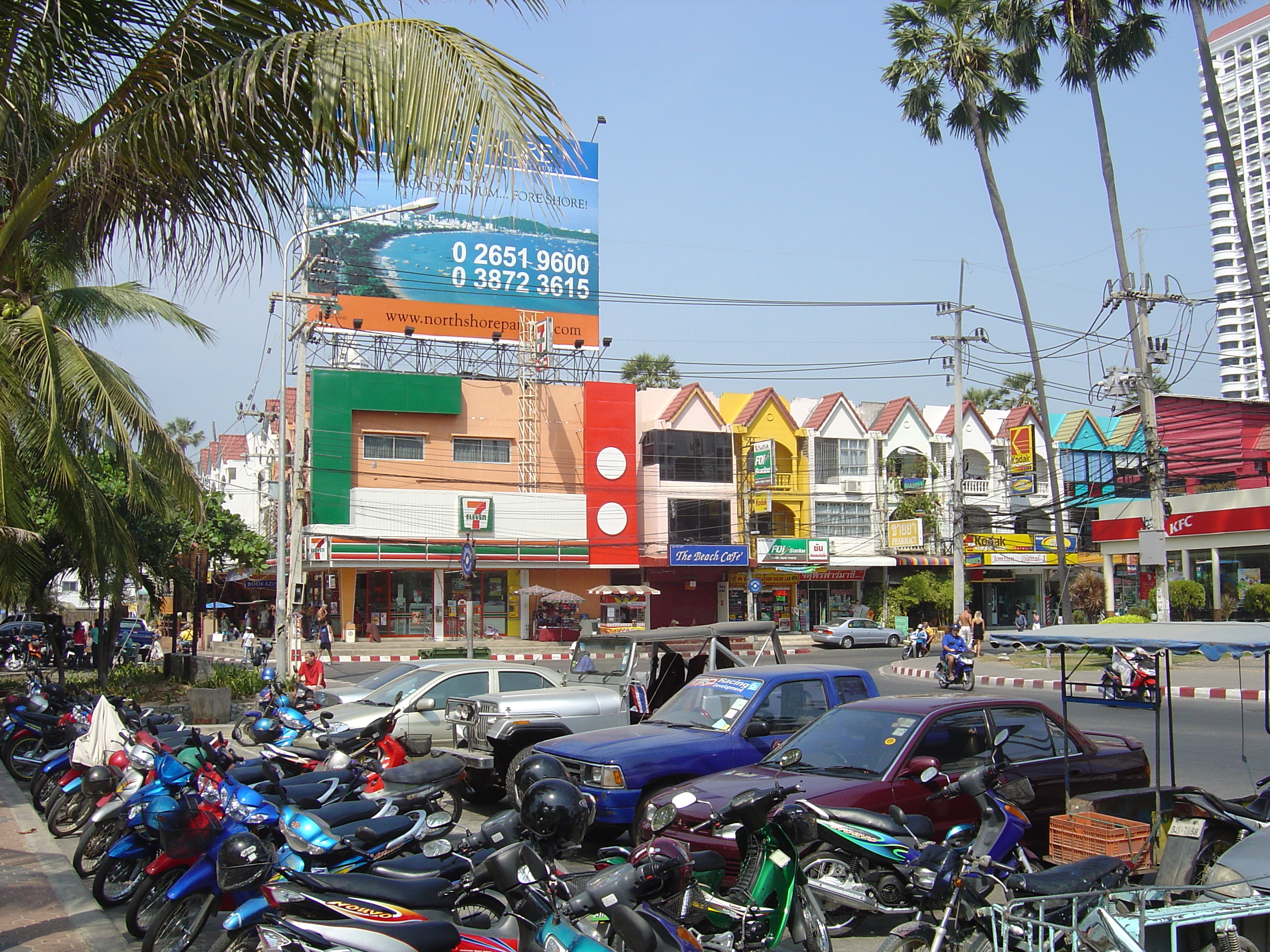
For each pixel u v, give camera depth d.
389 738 10.62
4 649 32.59
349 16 5.99
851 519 47.12
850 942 6.77
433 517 38.47
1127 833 6.53
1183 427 36.72
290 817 6.30
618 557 41.25
